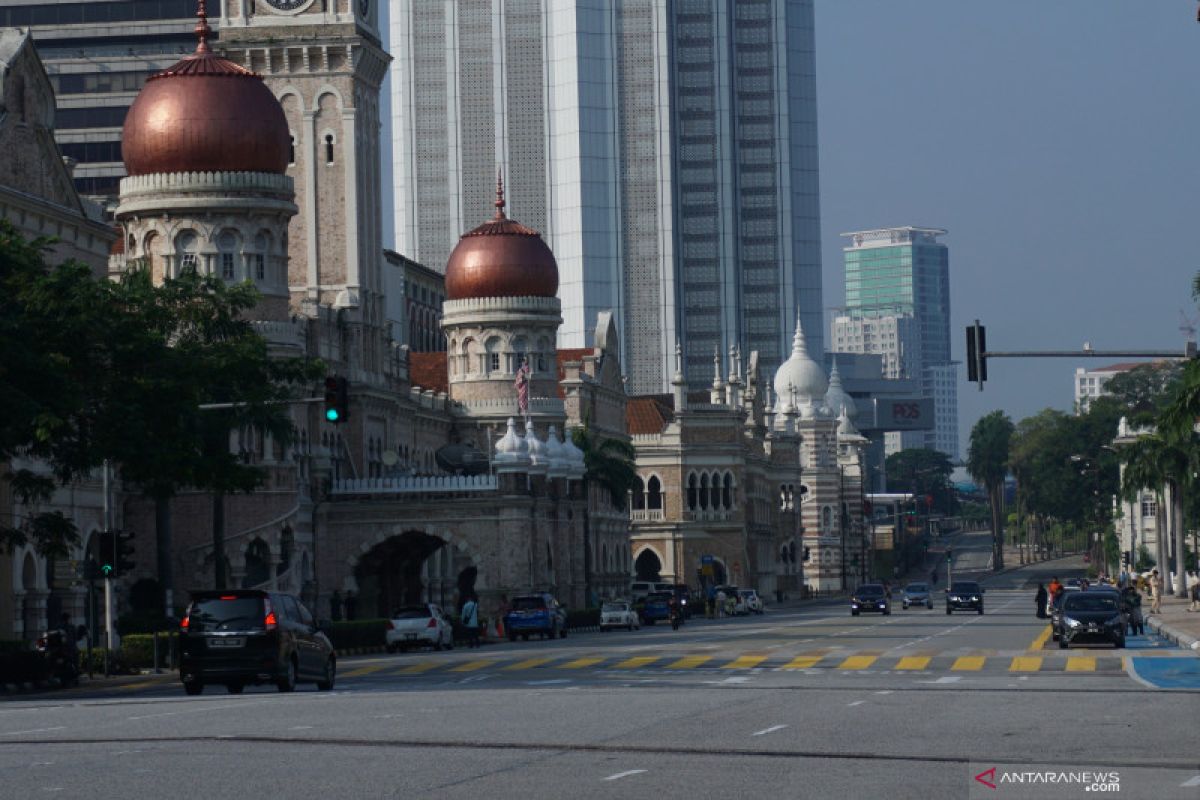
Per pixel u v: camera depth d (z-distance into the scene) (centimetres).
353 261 16162
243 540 13375
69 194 11369
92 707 5759
